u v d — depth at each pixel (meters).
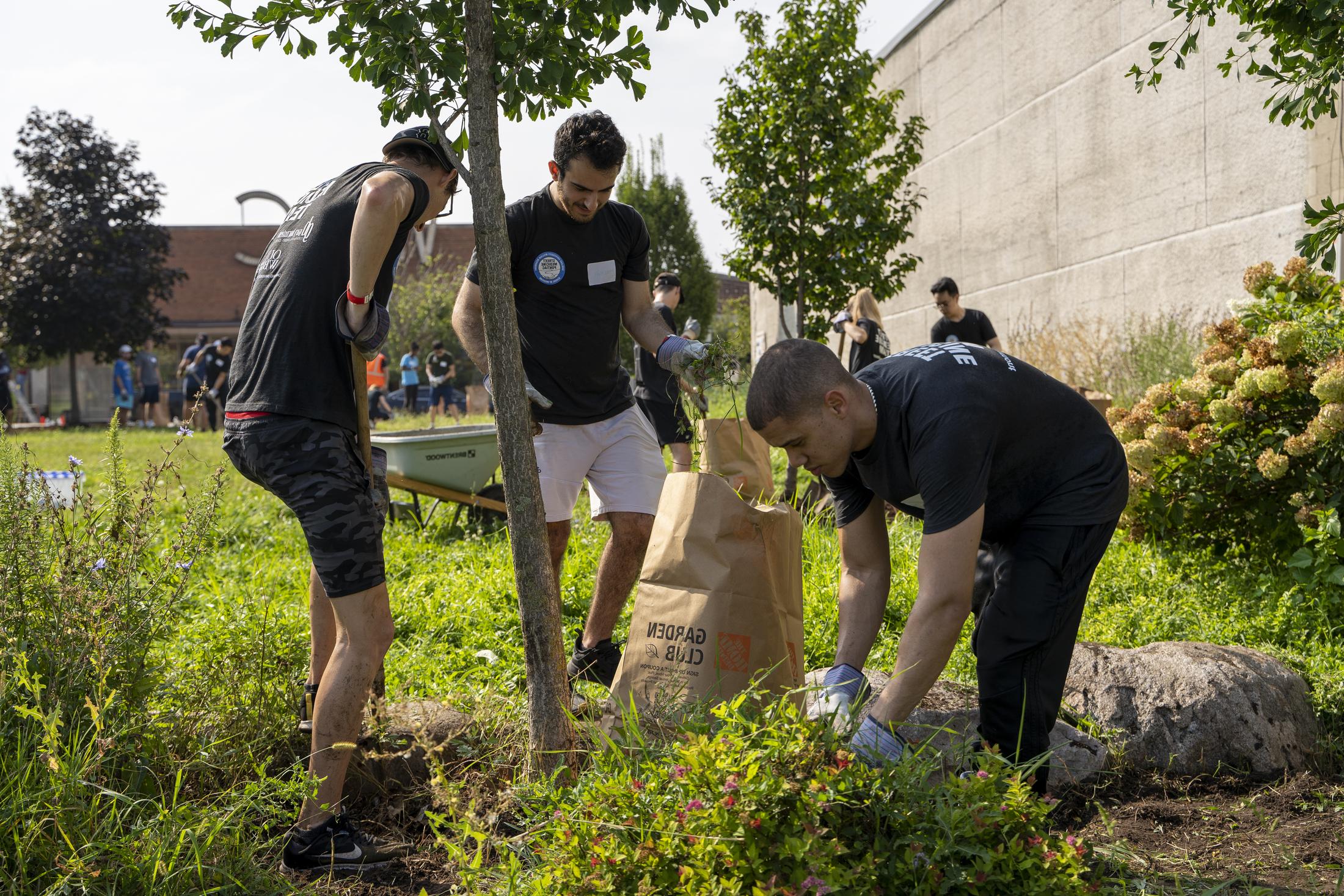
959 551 2.41
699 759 2.11
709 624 2.84
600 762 2.59
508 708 3.43
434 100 2.89
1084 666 3.72
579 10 2.88
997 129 12.62
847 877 1.90
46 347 30.09
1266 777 3.40
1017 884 2.02
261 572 5.86
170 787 2.83
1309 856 2.81
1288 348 5.00
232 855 2.56
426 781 3.11
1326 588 4.54
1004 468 2.65
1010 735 2.79
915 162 10.41
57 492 3.16
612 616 4.03
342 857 2.72
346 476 2.79
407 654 4.25
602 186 3.67
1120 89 10.09
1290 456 4.95
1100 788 3.31
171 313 39.03
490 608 4.93
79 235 30.23
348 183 2.91
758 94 9.88
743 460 4.15
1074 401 2.81
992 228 12.81
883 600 2.92
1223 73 4.36
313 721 2.76
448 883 2.68
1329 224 4.23
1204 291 8.91
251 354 2.81
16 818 2.37
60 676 2.77
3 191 30.47
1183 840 2.95
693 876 1.95
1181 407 5.39
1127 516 5.45
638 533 4.05
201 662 3.52
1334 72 3.92
